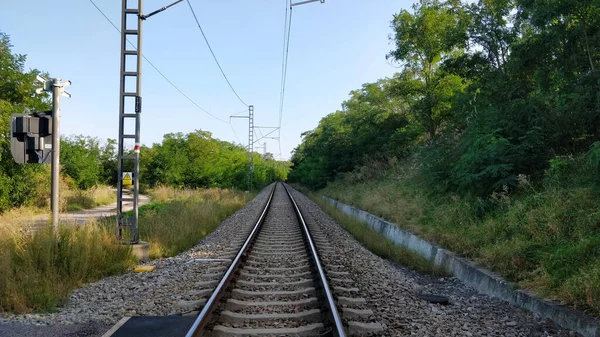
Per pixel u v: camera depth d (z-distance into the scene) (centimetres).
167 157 3938
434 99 2388
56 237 851
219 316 593
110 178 5034
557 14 1154
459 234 1069
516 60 1420
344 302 673
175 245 1219
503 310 679
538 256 778
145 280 856
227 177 4553
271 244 1299
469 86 1908
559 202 877
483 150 1180
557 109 1134
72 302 701
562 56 1280
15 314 631
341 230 1734
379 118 3284
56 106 895
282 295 728
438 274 977
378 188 2370
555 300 642
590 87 1102
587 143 1104
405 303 705
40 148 876
